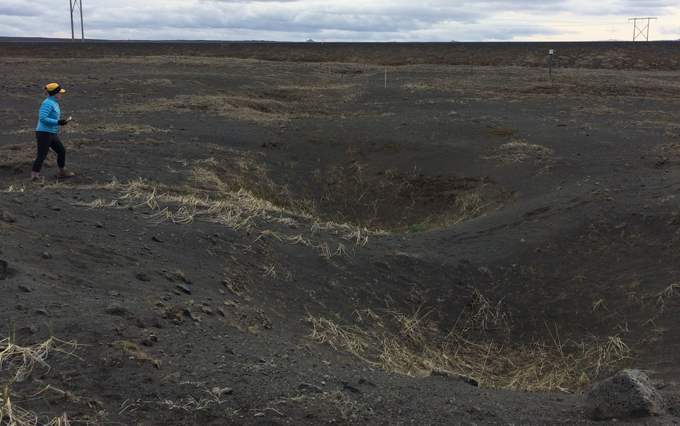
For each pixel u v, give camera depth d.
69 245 5.51
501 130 14.91
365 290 6.78
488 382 5.64
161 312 4.43
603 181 10.16
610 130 14.88
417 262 7.49
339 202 12.49
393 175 12.98
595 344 6.37
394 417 3.34
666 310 6.52
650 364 5.71
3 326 3.61
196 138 13.75
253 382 3.52
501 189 11.20
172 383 3.34
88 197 7.63
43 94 19.00
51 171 10.05
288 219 8.36
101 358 3.45
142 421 2.97
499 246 8.08
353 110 19.16
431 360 5.87
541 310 7.02
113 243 5.87
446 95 21.98
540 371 5.96
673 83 25.83
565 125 15.69
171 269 5.65
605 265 7.59
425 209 11.98
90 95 19.05
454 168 12.79
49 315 3.89
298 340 5.21
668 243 7.64
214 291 5.53
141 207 7.46
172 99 19.02
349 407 3.37
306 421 3.15
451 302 7.00
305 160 13.61
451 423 3.32
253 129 14.95
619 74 29.22
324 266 7.00
